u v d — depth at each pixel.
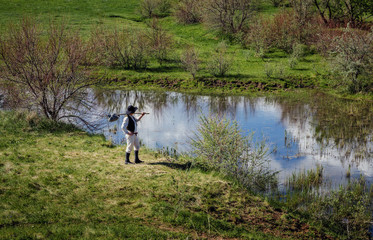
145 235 6.58
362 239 7.66
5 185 7.96
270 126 15.98
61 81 14.42
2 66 14.53
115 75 26.73
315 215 8.32
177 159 11.19
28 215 6.82
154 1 46.12
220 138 10.48
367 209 8.80
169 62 30.22
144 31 35.38
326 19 36.62
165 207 7.73
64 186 8.27
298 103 20.42
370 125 16.17
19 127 12.98
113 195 8.09
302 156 12.43
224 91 23.47
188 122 16.61
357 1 34.59
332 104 20.08
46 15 42.16
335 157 12.41
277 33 33.06
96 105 19.69
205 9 37.28
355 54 22.09
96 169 9.43
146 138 14.10
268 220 7.97
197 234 6.99
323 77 25.06
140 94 23.00
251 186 9.88
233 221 7.71
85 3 51.19
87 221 6.91
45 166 9.34
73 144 11.74
